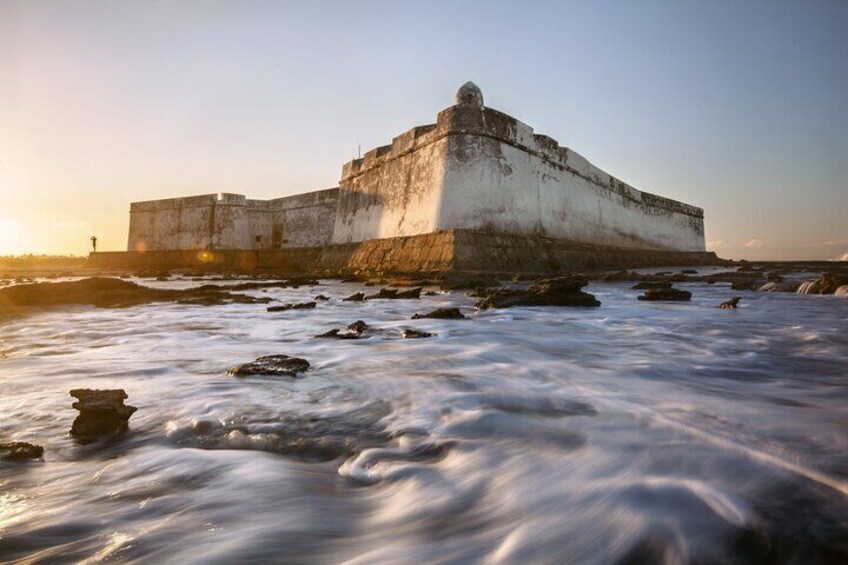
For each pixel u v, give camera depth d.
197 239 30.38
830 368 3.65
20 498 1.70
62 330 5.99
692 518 1.47
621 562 1.30
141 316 7.50
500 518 1.54
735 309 7.50
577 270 19.00
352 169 24.58
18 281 18.88
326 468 1.96
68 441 2.23
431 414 2.55
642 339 5.02
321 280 18.34
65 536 1.47
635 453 1.97
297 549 1.39
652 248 29.03
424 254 16.31
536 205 19.09
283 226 31.36
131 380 3.34
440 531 1.48
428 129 18.98
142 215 33.34
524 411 2.58
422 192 17.78
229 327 6.27
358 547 1.41
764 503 1.54
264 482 1.81
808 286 10.16
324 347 4.63
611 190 25.42
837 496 1.57
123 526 1.52
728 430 2.22
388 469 1.91
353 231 23.58
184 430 2.35
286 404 2.73
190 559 1.34
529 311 7.37
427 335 5.22
